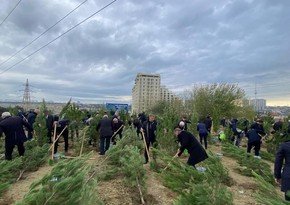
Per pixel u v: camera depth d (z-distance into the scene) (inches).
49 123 451.5
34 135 406.9
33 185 120.1
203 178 200.1
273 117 738.8
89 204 112.6
